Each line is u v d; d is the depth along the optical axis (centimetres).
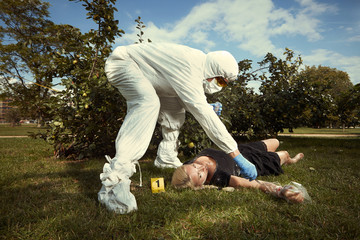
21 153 566
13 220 177
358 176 298
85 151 479
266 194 230
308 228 161
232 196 223
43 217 185
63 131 454
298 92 677
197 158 276
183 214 189
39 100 492
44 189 262
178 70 246
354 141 793
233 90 598
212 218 183
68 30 492
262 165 304
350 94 695
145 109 232
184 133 446
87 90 415
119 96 435
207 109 244
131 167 213
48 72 499
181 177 252
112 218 182
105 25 409
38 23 1944
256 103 702
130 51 259
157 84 263
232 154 246
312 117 702
